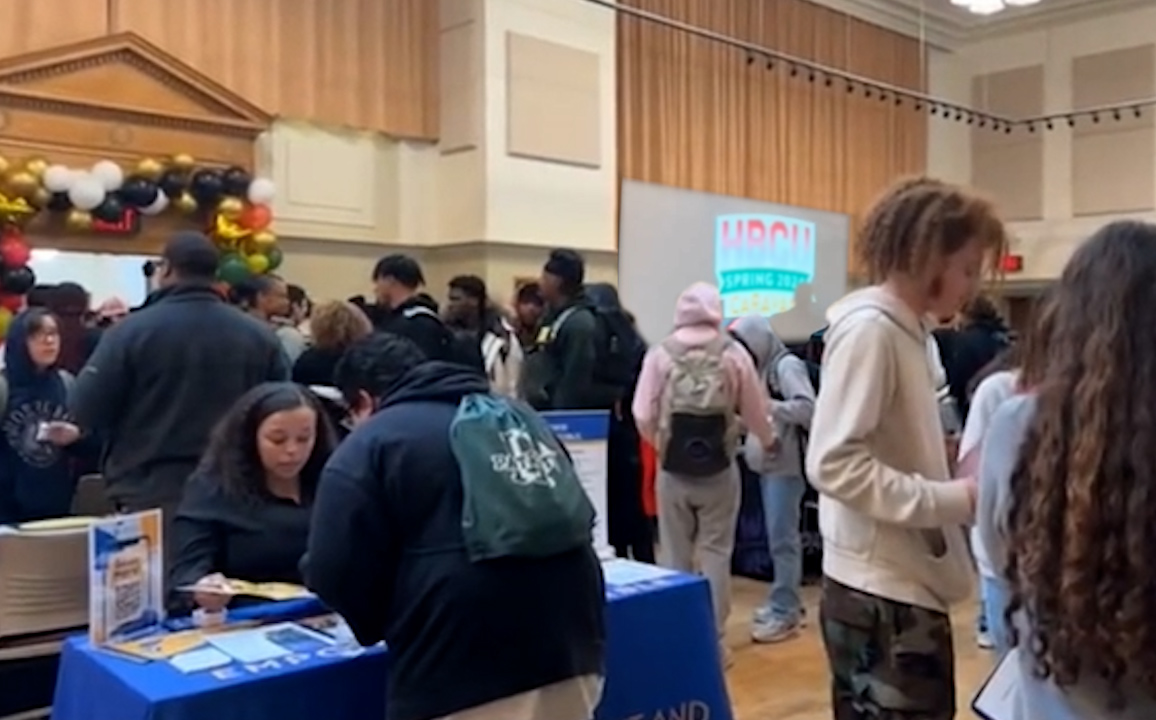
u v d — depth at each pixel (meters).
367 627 1.71
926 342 1.82
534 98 7.14
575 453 2.55
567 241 7.36
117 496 3.01
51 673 2.39
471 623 1.64
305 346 4.17
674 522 3.93
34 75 5.47
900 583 1.75
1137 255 1.12
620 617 2.20
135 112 5.79
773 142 8.96
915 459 1.77
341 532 1.66
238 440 2.46
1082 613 1.06
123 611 1.93
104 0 5.71
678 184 8.21
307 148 6.53
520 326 5.26
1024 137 10.31
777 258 9.01
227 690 1.68
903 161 10.18
